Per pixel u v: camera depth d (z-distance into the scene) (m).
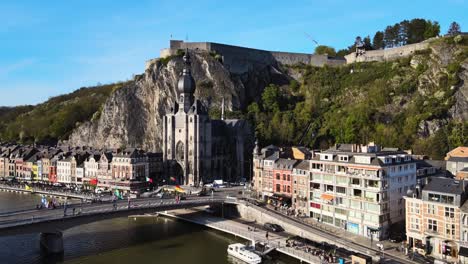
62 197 172.25
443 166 134.12
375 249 92.94
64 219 102.38
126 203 128.38
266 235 108.69
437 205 88.25
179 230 126.50
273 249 99.69
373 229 101.19
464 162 127.50
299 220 118.00
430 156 186.12
